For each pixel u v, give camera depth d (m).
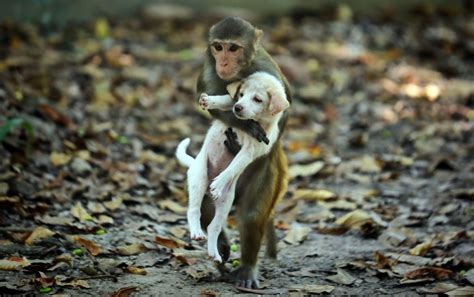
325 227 11.20
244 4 23.00
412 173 13.62
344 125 16.11
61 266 9.19
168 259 9.73
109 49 18.81
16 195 11.10
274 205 9.67
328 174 13.45
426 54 20.86
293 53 20.03
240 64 8.77
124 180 12.25
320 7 23.66
